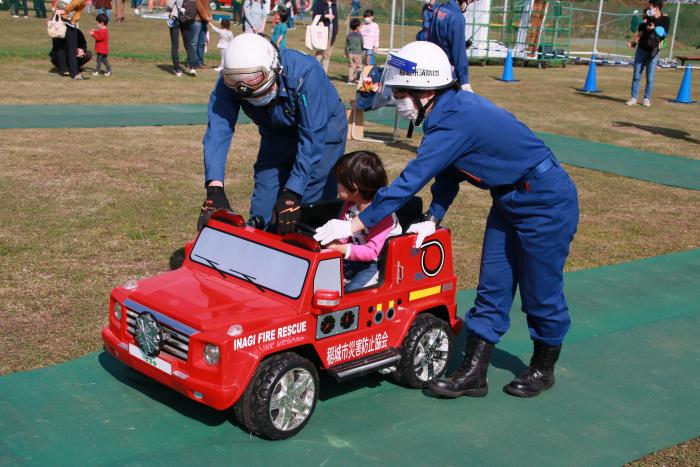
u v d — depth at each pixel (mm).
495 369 5395
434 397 4887
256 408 4055
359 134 13688
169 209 8711
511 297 4883
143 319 4199
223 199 5070
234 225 4723
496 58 29469
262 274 4449
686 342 5984
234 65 4828
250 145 12672
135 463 3914
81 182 9625
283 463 3996
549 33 32562
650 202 10648
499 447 4328
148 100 16250
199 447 4102
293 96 5098
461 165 4508
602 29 41375
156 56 23656
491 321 4863
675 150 14555
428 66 4355
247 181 10234
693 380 5340
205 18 20406
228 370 3939
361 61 20844
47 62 20609
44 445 4035
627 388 5172
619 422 4707
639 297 6934
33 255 6996
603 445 4426
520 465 4156
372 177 4672
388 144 13508
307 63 5109
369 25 21109
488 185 4551
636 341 5949
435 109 4406
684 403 5000
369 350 4633
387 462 4082
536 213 4551
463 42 9664
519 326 6168
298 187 5023
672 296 7008
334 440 4266
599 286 7172
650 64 20125
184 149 11938
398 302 4758
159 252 7297
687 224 9625
